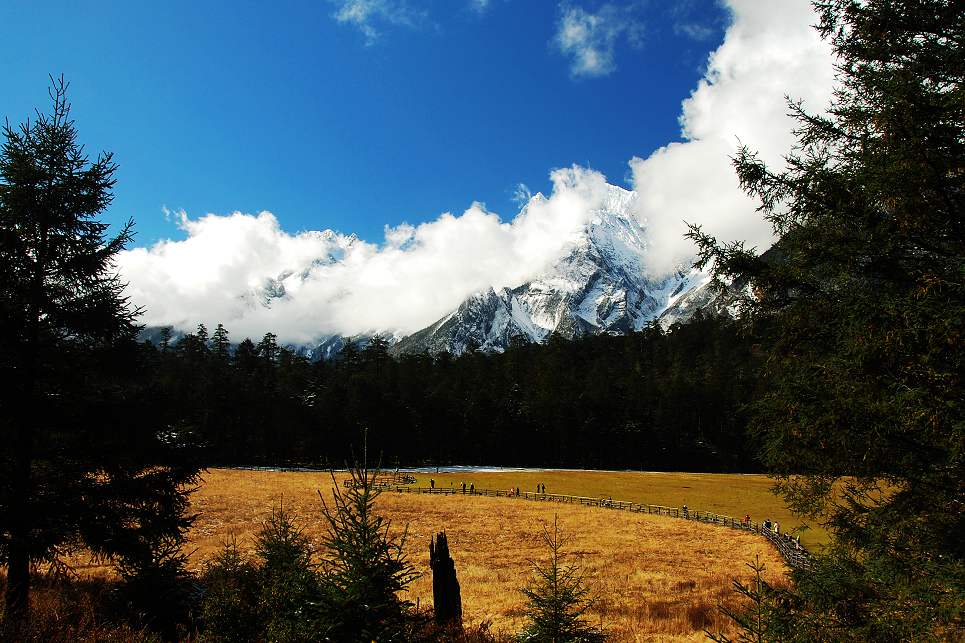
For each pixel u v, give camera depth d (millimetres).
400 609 6539
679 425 104812
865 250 7066
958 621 5848
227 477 62281
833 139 7898
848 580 6746
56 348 11586
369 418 90875
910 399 6082
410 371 115250
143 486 11977
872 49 7473
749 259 7867
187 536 28766
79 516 11109
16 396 10914
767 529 35281
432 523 39750
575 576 23344
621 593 20172
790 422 7480
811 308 7562
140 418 12227
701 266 8398
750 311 8141
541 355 146000
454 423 102438
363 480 6785
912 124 6648
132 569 11945
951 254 6793
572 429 105125
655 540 34719
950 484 6746
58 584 13414
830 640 6340
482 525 39500
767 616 7098
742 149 8188
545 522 41375
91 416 11750
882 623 6012
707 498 58375
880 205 7152
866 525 7270
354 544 6398
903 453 6949
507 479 74688
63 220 11867
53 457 11516
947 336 5766
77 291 12141
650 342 168875
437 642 7191
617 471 92250
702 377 115625
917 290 6102
